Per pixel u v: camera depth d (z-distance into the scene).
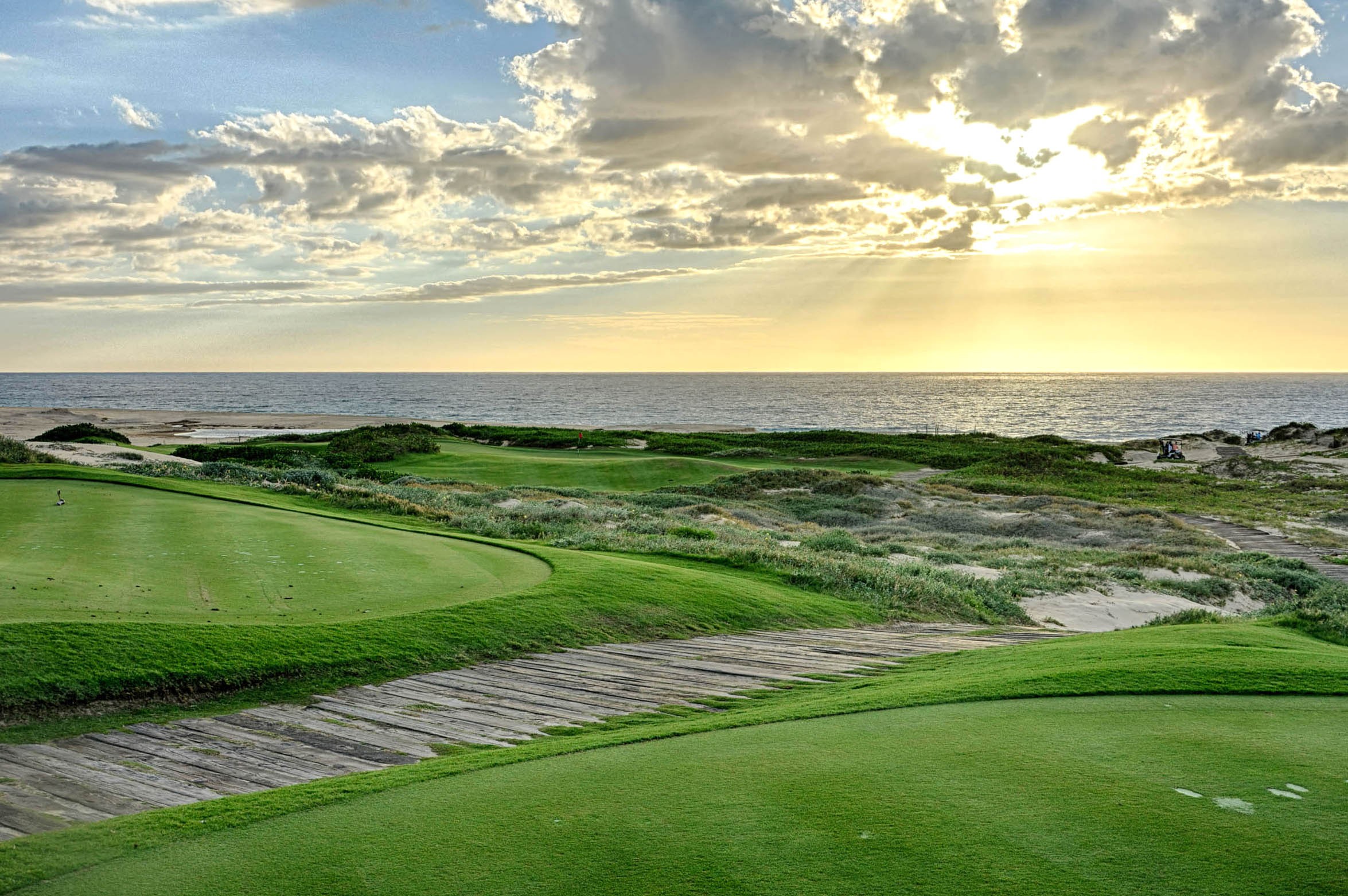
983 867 4.96
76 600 12.19
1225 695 8.69
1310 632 13.73
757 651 13.34
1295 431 83.12
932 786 6.24
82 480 25.45
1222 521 42.84
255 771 7.74
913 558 27.25
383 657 11.42
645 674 11.62
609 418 156.00
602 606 14.75
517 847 5.41
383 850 5.42
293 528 20.06
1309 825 5.45
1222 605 22.81
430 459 52.59
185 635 10.71
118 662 9.89
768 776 6.58
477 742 8.68
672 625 14.74
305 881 5.04
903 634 15.41
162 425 103.12
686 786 6.40
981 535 35.91
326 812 6.10
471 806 6.13
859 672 11.85
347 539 19.05
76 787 7.25
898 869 4.96
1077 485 55.16
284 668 10.60
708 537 26.70
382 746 8.52
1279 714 7.96
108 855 5.47
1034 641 14.52
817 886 4.79
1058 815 5.66
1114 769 6.52
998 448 71.44
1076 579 24.14
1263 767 6.53
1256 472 63.41
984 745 7.18
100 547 16.52
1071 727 7.62
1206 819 5.56
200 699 9.80
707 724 8.34
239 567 15.55
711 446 69.44
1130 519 39.44
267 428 101.75
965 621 18.70
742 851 5.25
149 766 7.82
